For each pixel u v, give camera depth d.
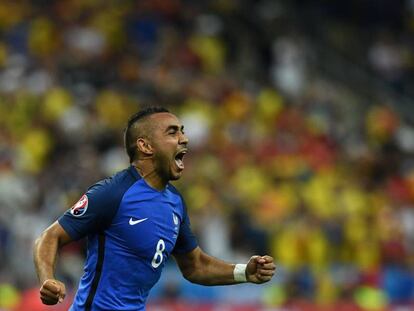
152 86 53.34
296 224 44.53
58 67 52.41
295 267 38.88
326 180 51.06
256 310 36.41
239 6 66.62
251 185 47.75
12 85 50.16
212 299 35.88
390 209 50.47
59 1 59.38
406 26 72.56
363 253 45.44
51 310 32.81
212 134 51.81
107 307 15.93
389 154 57.72
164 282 35.47
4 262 35.09
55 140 46.19
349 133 59.91
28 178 40.72
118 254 15.97
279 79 62.59
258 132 54.28
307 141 55.53
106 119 49.41
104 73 53.22
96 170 41.62
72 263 34.19
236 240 40.28
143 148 16.27
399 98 67.31
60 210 37.25
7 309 33.25
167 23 61.34
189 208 41.56
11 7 57.78
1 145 43.16
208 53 60.81
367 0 71.69
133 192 16.06
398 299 40.16
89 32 56.56
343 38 69.56
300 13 69.56
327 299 38.81
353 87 66.00
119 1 60.62
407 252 47.59
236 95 56.78
